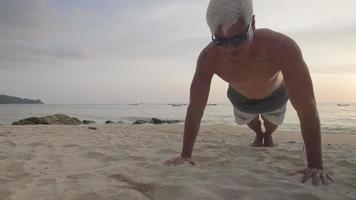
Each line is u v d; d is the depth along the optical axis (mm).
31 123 5152
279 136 3070
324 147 2123
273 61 1119
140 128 3730
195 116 1230
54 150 1569
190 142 1235
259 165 1254
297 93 1092
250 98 1539
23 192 910
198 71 1225
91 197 869
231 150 1618
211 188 907
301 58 1096
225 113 11328
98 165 1265
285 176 1074
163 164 1197
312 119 1082
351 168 1231
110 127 3797
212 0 990
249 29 1005
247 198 844
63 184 986
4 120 8281
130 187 957
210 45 1212
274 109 1617
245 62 1146
